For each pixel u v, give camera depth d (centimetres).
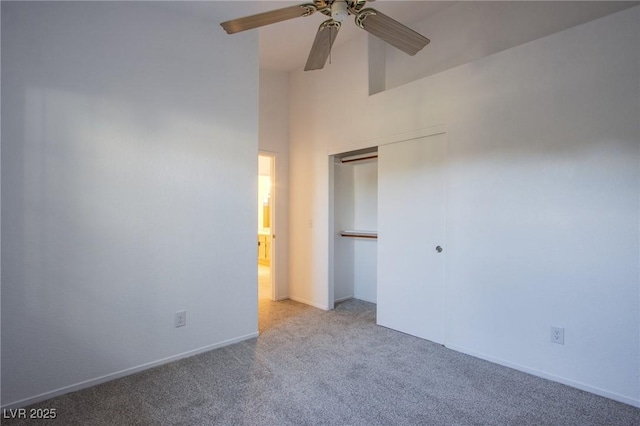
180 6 261
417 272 311
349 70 370
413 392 217
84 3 226
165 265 260
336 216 434
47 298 214
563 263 225
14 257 204
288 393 216
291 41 357
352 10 171
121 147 240
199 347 277
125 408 202
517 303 246
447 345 286
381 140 337
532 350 239
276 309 399
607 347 209
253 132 308
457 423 186
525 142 241
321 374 241
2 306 201
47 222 213
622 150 203
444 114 286
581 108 217
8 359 202
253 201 308
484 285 262
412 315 315
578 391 216
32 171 208
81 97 224
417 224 310
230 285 295
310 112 417
